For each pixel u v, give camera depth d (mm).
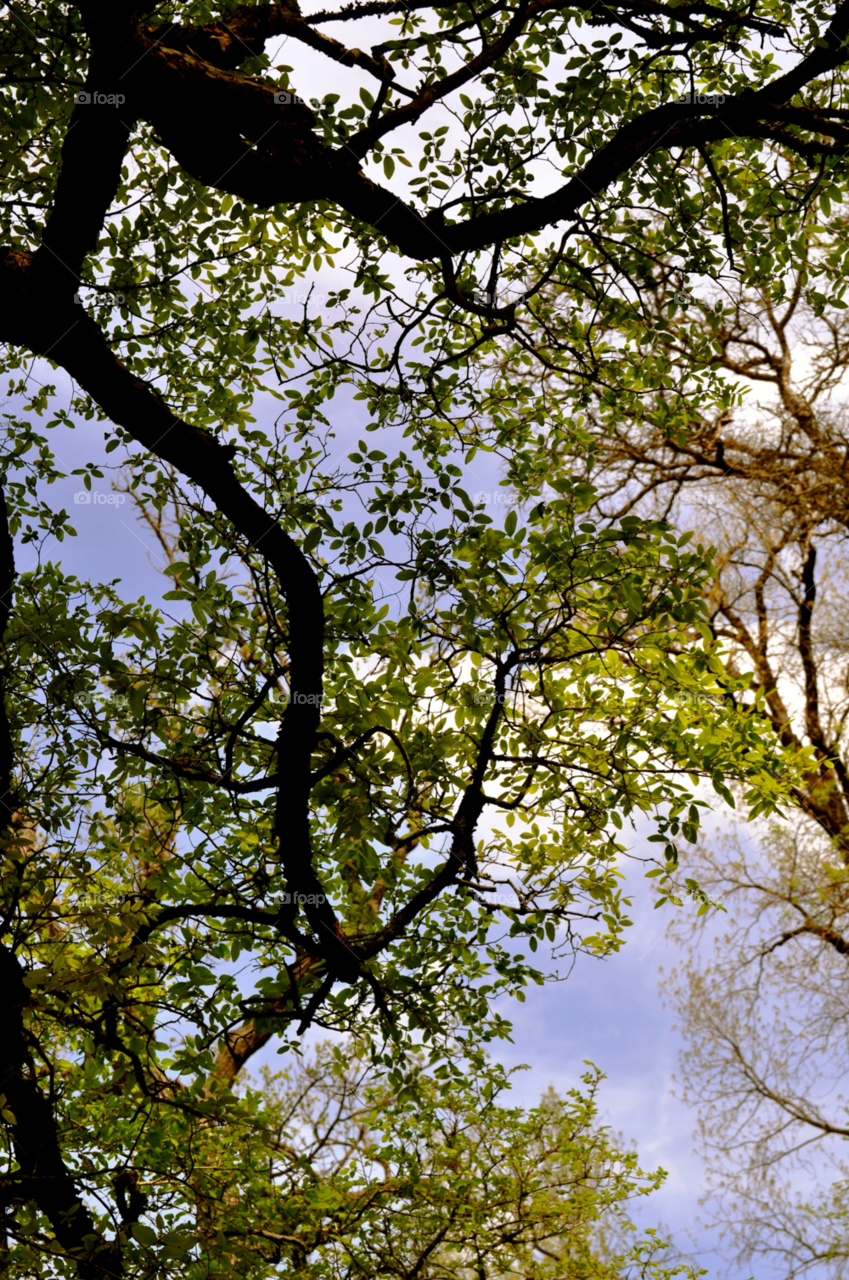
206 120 3162
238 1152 4926
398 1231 5605
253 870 4328
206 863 4367
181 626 3871
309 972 4152
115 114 3094
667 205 4492
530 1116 5996
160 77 3061
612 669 4262
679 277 4836
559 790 4207
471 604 3875
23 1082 3701
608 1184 6109
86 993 3354
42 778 3977
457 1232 5809
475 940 4672
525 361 5527
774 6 4512
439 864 4383
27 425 5070
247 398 5566
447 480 4051
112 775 3863
